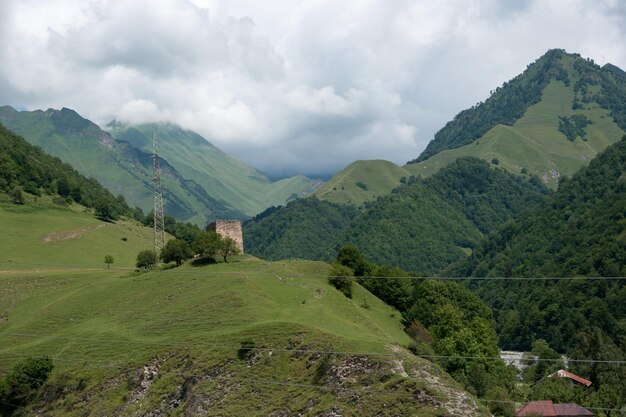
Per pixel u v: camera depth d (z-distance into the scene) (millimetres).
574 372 143000
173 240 179000
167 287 148625
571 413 104625
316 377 96500
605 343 144625
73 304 151500
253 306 126188
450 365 120688
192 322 124875
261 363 102875
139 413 103125
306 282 147500
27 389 115875
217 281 144125
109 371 114125
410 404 84312
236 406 95375
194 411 97938
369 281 167750
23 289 173000
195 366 106562
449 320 140750
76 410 109188
